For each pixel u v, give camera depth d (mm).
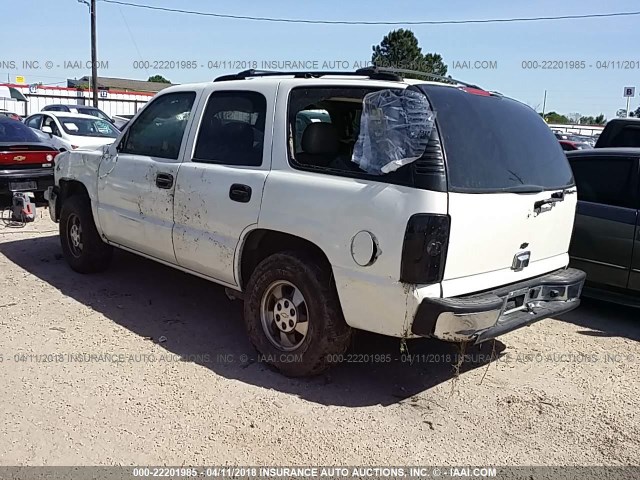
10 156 9312
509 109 4207
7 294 5562
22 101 31078
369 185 3598
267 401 3803
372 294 3576
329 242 3732
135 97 34625
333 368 4332
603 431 3670
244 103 4438
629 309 6195
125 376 4043
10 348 4398
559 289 4254
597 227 5820
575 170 6152
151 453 3213
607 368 4605
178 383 3982
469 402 3955
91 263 6117
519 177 3945
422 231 3375
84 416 3531
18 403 3643
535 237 4090
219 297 5750
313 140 3893
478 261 3668
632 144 7934
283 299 4145
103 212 5645
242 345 4664
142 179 5078
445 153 3484
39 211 9844
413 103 3570
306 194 3859
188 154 4730
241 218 4219
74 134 13680
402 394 4012
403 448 3371
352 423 3602
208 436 3383
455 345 4859
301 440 3389
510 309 3957
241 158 4352
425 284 3441
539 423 3730
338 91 3934
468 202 3525
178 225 4758
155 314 5238
